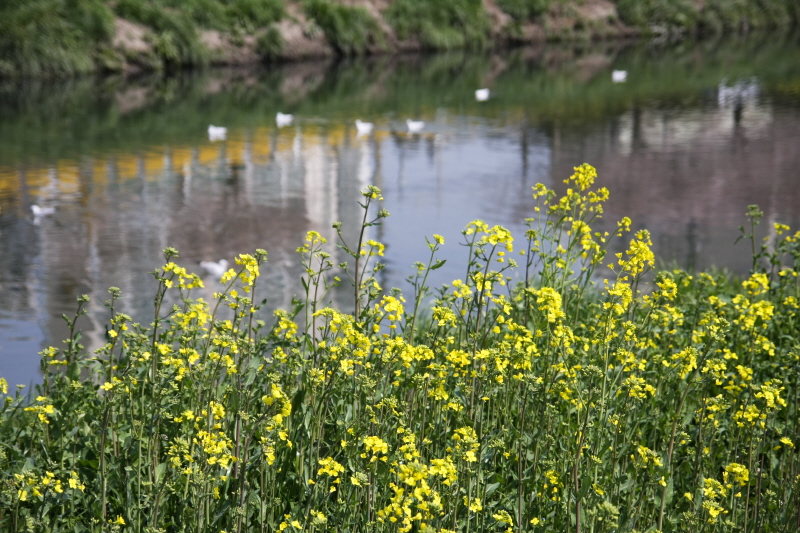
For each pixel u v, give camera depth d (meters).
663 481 3.42
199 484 3.04
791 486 3.83
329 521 3.45
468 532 3.12
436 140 17.67
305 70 28.95
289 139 17.42
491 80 27.42
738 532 3.74
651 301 4.53
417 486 2.85
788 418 4.65
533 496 3.65
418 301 4.28
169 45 27.42
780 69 30.03
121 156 15.41
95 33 26.30
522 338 3.68
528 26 40.59
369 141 17.44
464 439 3.06
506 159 15.89
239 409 3.58
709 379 3.89
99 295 8.52
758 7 49.16
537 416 4.01
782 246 5.69
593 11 43.78
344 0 34.81
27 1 25.80
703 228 11.15
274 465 3.52
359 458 3.34
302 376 3.98
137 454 3.59
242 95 23.25
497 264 8.99
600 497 3.44
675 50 37.62
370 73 28.69
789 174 14.56
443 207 12.34
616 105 22.55
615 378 3.96
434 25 36.75
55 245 10.25
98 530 3.32
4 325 7.66
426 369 3.62
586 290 6.76
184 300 3.78
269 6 31.48
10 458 3.68
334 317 3.62
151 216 11.63
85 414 3.81
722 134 18.41
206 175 14.17
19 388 4.02
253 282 3.88
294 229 11.06
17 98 21.42
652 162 15.68
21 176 13.75
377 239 10.56
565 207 5.33
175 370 3.72
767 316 4.50
